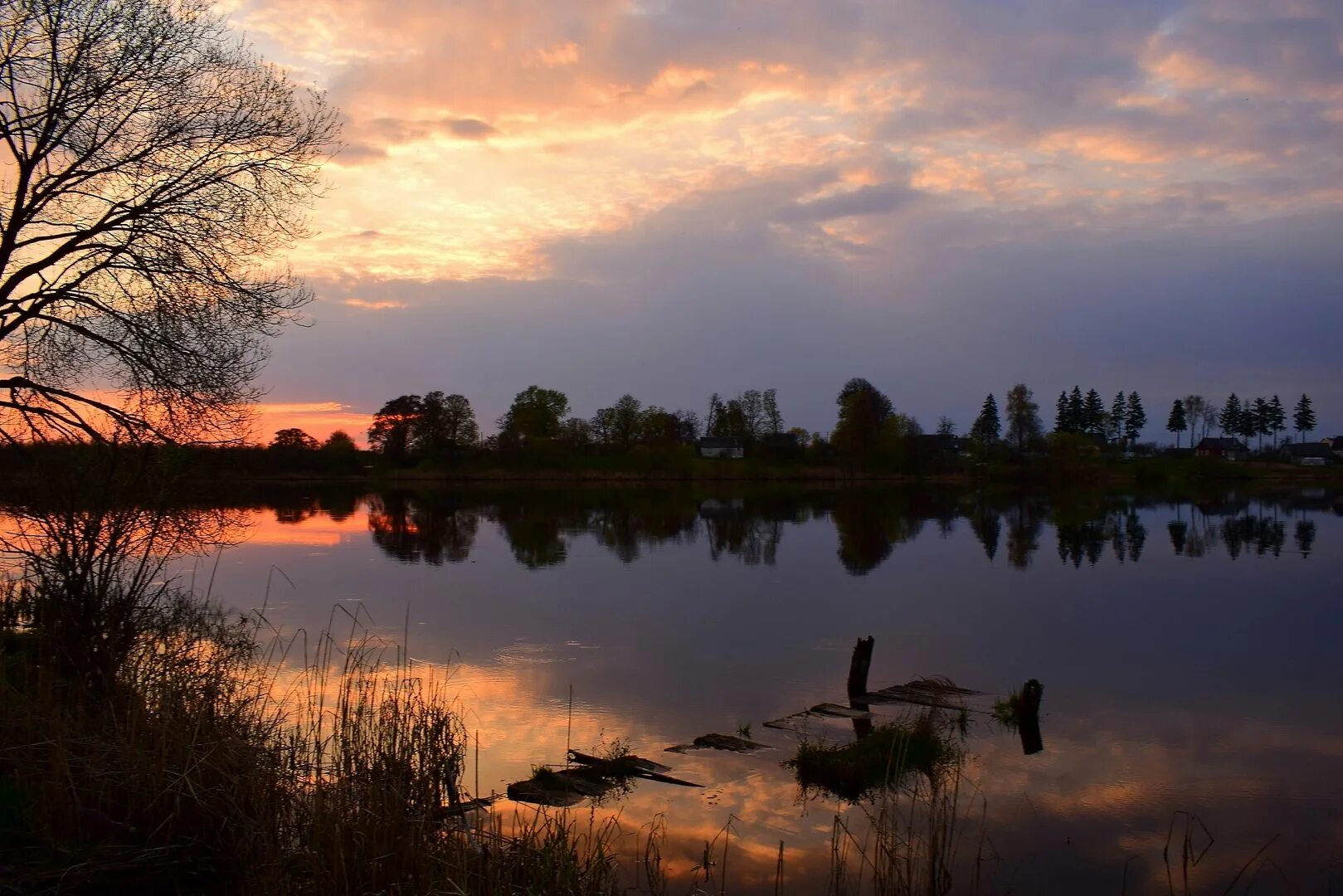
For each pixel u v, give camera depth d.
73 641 9.13
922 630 19.38
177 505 10.63
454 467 93.88
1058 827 9.41
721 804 9.76
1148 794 10.34
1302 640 18.52
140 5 12.18
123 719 8.12
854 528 43.44
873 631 19.16
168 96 12.45
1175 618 20.95
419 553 31.97
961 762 11.29
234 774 7.22
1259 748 11.91
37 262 11.98
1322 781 10.77
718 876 8.03
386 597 22.31
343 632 17.75
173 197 12.64
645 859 7.62
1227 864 8.66
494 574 26.83
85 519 9.38
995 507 60.12
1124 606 22.42
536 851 7.08
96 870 6.11
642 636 18.09
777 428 108.88
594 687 14.30
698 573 27.56
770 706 13.55
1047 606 22.39
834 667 15.93
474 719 12.47
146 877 6.23
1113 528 43.62
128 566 10.12
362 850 6.67
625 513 53.28
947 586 25.53
